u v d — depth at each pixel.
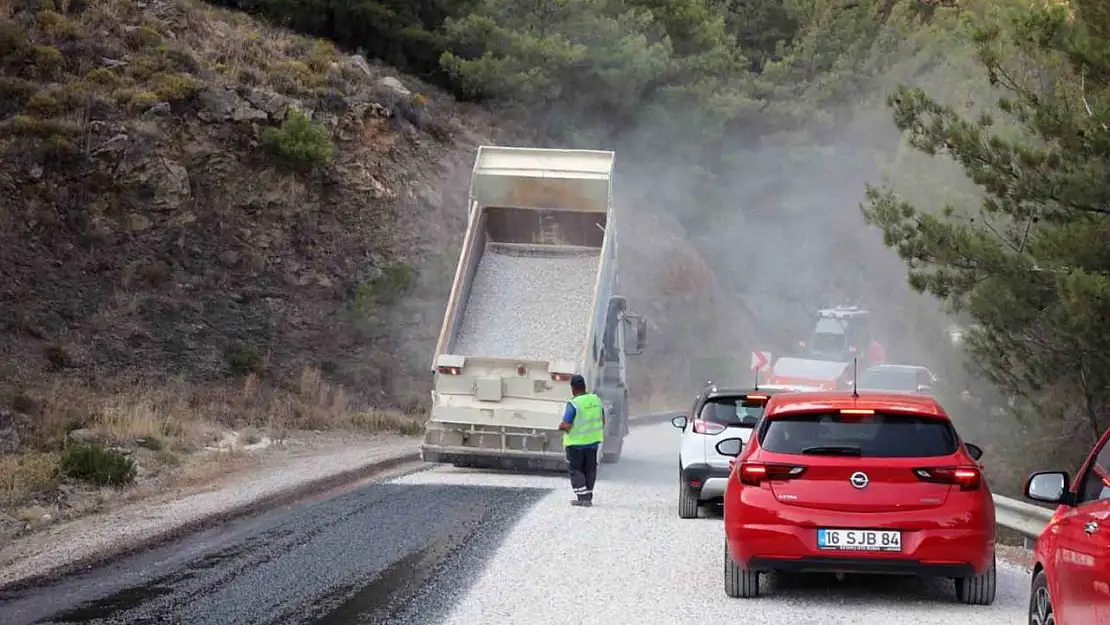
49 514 14.70
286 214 35.94
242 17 47.22
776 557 9.45
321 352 32.81
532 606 9.38
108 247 31.97
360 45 50.19
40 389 25.25
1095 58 15.12
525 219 22.80
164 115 35.41
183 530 13.30
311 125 37.31
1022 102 15.99
